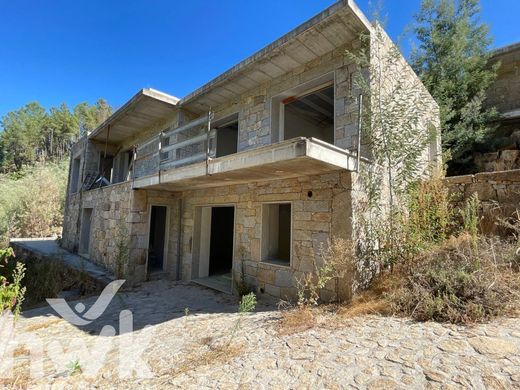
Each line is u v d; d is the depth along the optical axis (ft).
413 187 14.98
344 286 13.29
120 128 32.94
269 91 20.10
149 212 24.09
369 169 14.83
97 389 8.47
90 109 123.85
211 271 26.16
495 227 14.32
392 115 15.24
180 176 18.03
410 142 15.57
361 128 14.94
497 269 11.18
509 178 14.40
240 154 13.80
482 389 6.07
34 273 28.27
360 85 14.65
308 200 15.26
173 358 10.08
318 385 7.19
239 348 10.08
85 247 34.63
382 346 8.51
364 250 13.87
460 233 14.10
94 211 31.60
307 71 17.98
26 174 68.49
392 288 12.53
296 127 26.43
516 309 9.43
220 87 21.34
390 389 6.57
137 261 23.04
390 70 17.25
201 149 26.63
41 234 52.47
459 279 10.63
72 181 41.98
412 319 10.14
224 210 32.58
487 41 30.19
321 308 12.86
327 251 13.89
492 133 27.58
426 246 13.37
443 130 26.91
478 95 28.40
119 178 38.42
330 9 13.91
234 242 19.52
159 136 20.75
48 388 8.59
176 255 24.23
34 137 113.19
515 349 7.26
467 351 7.49
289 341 9.93
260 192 18.02
